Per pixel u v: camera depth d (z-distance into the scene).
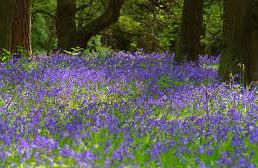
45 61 16.33
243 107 10.30
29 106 9.66
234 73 14.12
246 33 14.20
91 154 5.92
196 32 20.95
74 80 12.59
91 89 11.91
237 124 8.45
